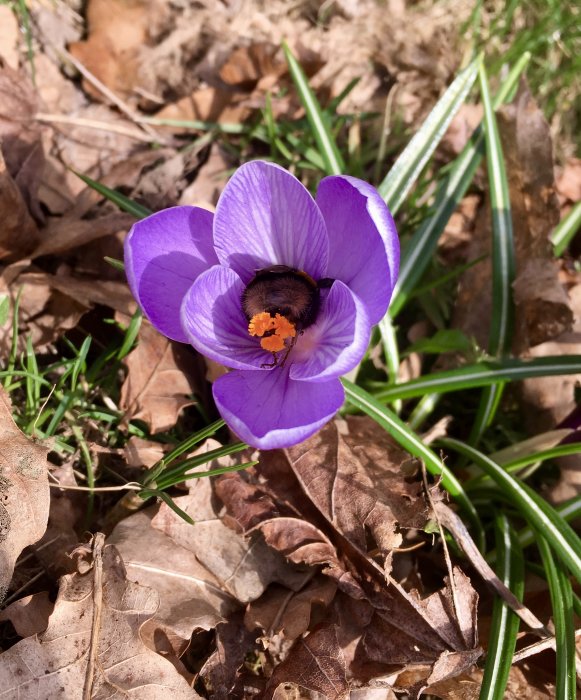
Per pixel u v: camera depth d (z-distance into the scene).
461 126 0.27
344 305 0.14
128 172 0.23
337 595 0.17
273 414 0.14
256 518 0.16
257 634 0.16
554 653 0.17
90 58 0.25
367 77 0.28
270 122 0.24
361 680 0.16
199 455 0.16
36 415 0.17
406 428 0.17
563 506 0.18
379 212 0.13
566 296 0.20
